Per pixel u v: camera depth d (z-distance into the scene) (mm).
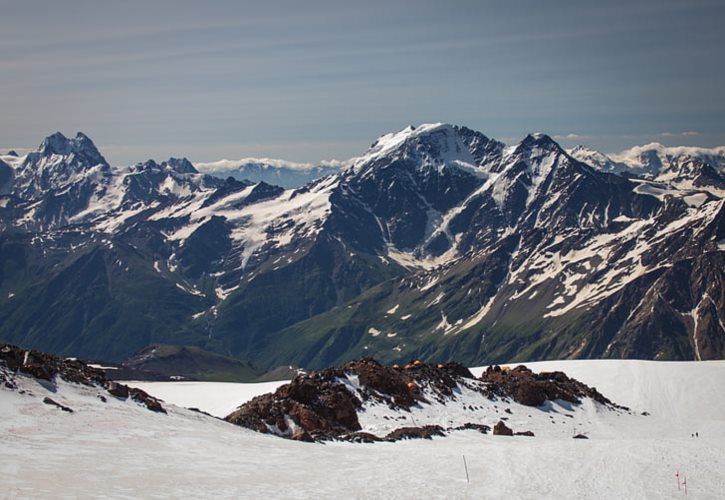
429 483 57938
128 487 45562
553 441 92188
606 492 58906
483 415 115438
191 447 60156
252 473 54938
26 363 65812
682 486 62031
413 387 117188
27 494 41094
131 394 71562
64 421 58125
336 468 60969
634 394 162250
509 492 56844
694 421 135875
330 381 107500
